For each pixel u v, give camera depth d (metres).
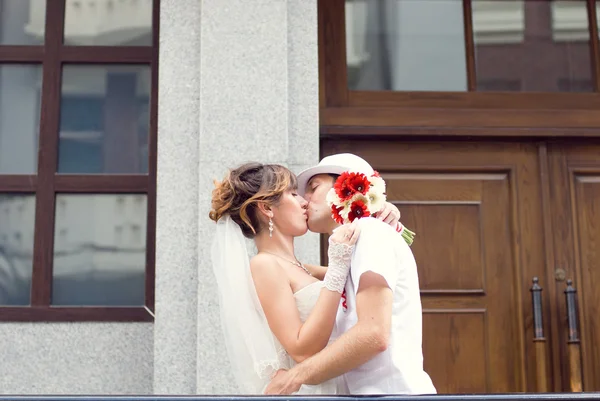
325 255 4.47
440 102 4.75
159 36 4.61
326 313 2.44
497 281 4.63
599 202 4.73
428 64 4.82
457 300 4.61
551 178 4.74
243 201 2.76
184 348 4.11
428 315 4.58
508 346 4.57
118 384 4.29
